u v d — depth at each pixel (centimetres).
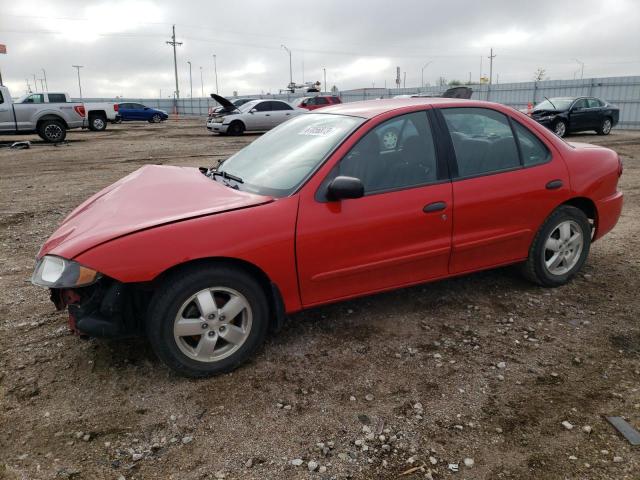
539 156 412
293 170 347
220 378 316
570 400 292
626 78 2692
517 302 414
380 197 345
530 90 3197
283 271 320
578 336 362
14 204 788
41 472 241
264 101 2305
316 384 309
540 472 240
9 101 1783
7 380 312
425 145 369
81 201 810
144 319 308
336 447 258
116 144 1809
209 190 345
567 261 438
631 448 254
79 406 289
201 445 260
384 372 321
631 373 317
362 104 412
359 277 349
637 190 866
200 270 300
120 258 281
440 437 264
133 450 257
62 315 395
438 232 367
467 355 339
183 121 4194
